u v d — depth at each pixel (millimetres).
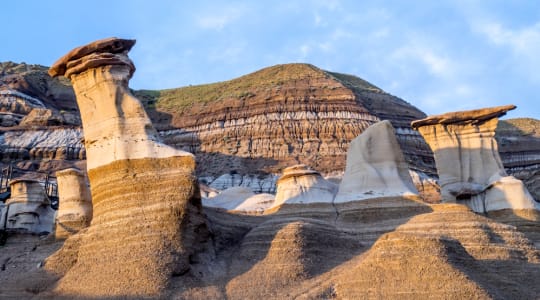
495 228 30109
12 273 32156
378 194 35031
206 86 149750
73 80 32406
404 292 22547
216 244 29828
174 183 28562
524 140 125688
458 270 22969
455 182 42688
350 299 23078
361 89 134375
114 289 25203
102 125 30938
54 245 35438
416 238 24172
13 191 45531
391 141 37125
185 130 125188
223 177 105750
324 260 27500
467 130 44000
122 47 31938
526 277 26562
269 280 25734
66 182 38250
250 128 118875
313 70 134750
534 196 66500
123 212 28500
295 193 37656
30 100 125125
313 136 114875
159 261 25891
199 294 24953
